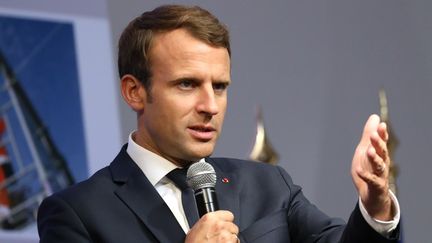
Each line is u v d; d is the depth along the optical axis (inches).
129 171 189.8
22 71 339.3
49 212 186.4
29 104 338.3
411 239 379.2
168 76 178.1
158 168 188.9
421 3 395.5
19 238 333.1
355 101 378.0
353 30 382.0
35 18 342.6
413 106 386.0
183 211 186.5
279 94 366.6
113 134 344.2
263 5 369.7
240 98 359.9
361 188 169.2
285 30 371.6
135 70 185.2
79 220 182.5
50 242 181.6
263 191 196.5
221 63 178.7
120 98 346.3
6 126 335.9
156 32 181.6
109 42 348.8
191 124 177.9
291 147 366.3
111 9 350.3
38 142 337.7
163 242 180.2
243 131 357.7
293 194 199.2
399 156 380.8
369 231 170.7
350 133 375.9
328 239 186.7
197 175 175.2
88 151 341.7
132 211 184.1
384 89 382.6
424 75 389.4
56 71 342.6
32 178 336.5
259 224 187.5
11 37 339.3
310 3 377.1
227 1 364.5
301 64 372.2
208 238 164.4
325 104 373.7
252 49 365.1
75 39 345.4
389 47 386.0
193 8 183.5
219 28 180.2
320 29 377.4
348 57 379.9
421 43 391.2
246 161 205.3
